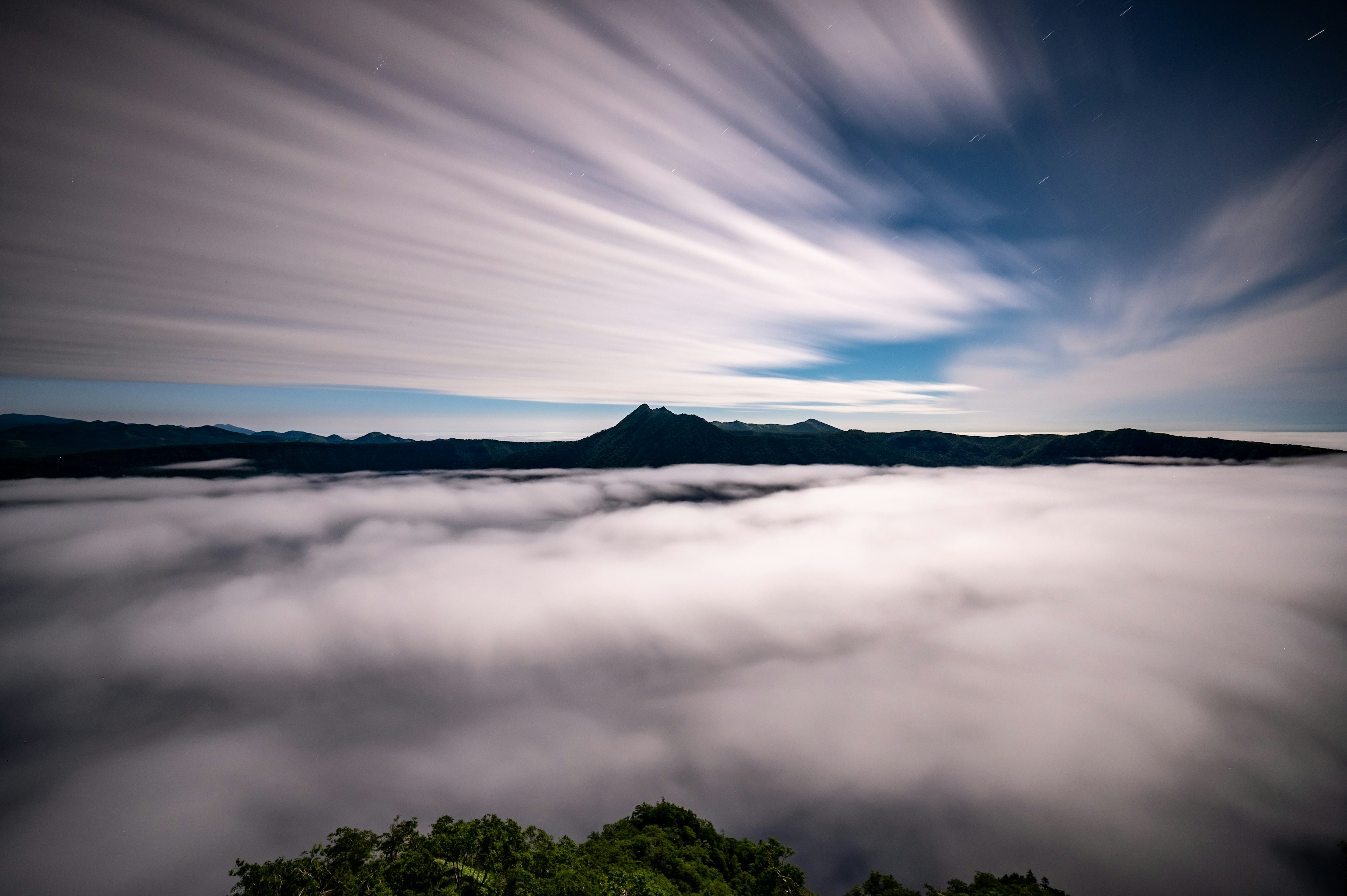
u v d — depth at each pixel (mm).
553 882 54812
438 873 56594
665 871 69250
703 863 74125
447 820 69375
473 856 61844
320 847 62438
